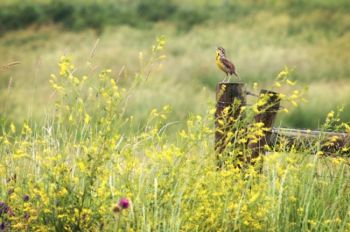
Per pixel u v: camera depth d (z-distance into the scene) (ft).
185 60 175.52
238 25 247.91
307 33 235.20
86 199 32.12
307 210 32.35
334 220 32.22
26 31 236.63
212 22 253.24
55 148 33.68
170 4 268.82
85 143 32.73
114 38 222.89
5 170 33.76
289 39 227.61
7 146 34.94
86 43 217.36
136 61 179.01
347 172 36.06
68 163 33.19
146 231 30.14
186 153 31.58
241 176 33.86
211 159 33.35
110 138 32.14
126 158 31.91
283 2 272.92
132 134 33.96
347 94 131.54
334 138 35.42
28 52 204.33
